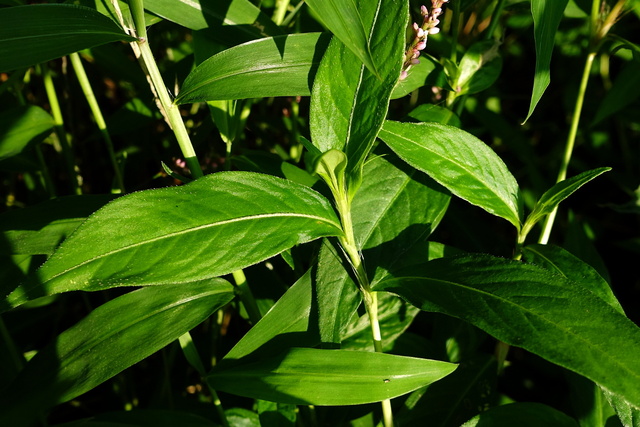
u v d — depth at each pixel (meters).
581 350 0.25
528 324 0.25
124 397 0.41
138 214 0.25
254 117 0.45
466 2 0.35
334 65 0.28
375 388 0.27
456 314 0.26
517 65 0.55
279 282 0.36
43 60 0.27
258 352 0.29
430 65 0.33
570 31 0.51
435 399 0.34
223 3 0.33
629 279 0.47
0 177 0.50
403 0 0.27
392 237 0.30
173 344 0.40
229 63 0.29
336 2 0.24
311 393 0.27
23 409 0.28
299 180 0.33
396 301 0.34
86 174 0.50
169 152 0.42
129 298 0.30
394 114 0.49
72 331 0.29
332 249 0.29
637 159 0.50
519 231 0.31
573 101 0.50
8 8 0.27
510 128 0.46
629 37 0.49
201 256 0.25
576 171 0.50
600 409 0.33
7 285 0.34
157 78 0.29
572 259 0.29
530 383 0.42
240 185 0.26
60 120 0.39
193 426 0.30
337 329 0.29
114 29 0.28
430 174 0.29
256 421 0.34
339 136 0.28
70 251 0.25
